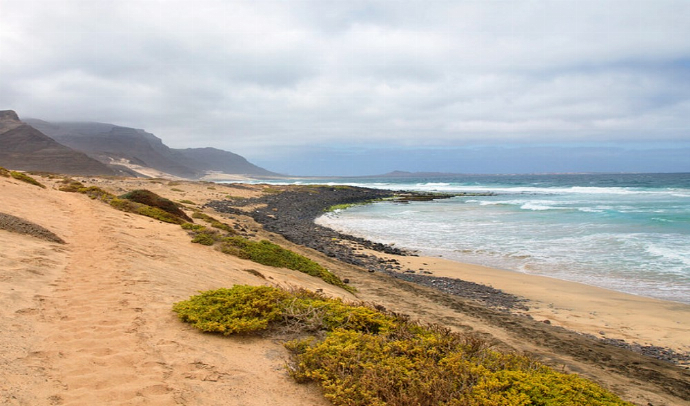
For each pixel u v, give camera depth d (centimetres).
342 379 441
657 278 1573
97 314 545
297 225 3133
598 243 2244
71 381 376
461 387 446
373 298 1230
